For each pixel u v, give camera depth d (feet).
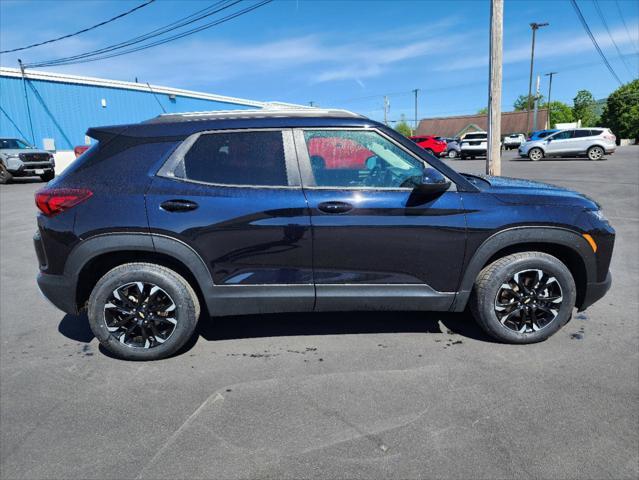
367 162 10.52
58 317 13.83
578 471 7.00
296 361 10.69
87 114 78.64
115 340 10.75
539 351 10.87
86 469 7.30
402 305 10.78
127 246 10.18
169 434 8.13
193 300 10.68
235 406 8.93
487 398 8.96
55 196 10.24
